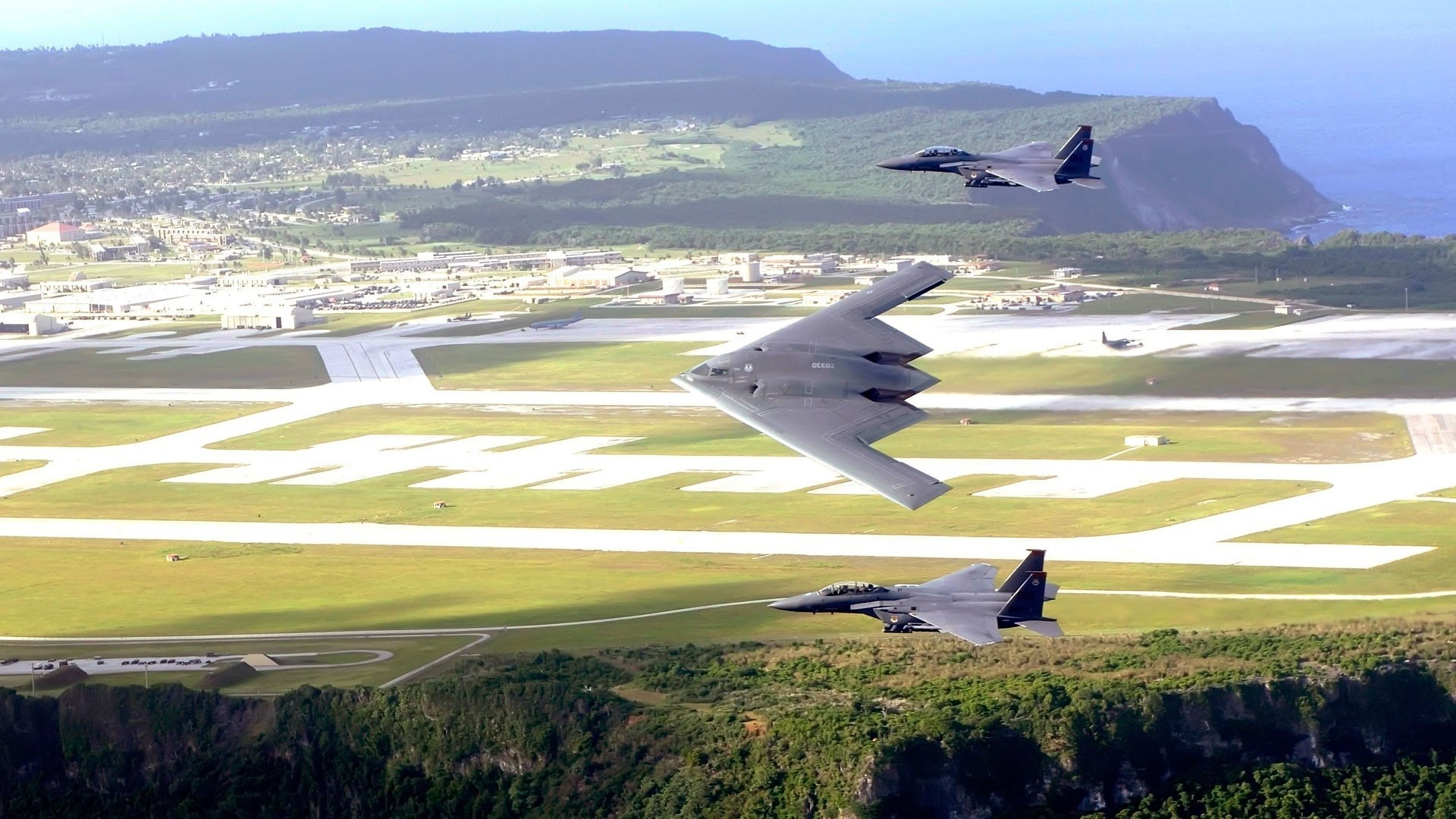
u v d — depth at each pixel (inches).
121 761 7303.2
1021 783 6648.6
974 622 6186.0
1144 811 6584.6
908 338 3395.7
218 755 7283.5
